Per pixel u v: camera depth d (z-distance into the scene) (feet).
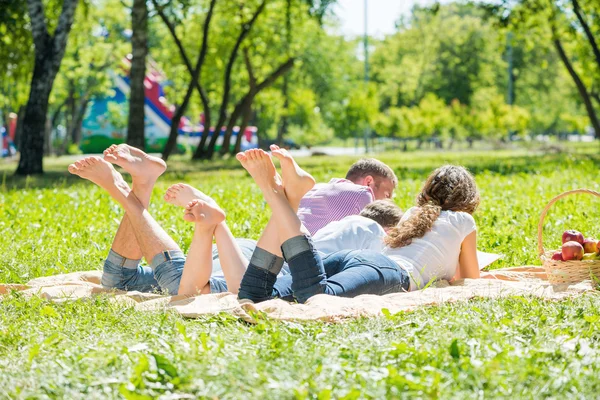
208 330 13.17
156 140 165.89
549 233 27.32
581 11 100.48
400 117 173.17
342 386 10.05
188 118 171.22
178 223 30.35
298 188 15.96
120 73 159.53
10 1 74.74
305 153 176.14
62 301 15.78
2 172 75.77
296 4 98.12
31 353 11.48
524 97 244.22
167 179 62.08
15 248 24.91
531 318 13.58
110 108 167.73
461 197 18.66
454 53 222.69
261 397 9.63
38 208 36.24
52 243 26.03
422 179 55.31
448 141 179.42
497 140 163.94
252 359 10.93
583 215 30.73
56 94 165.07
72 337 13.07
